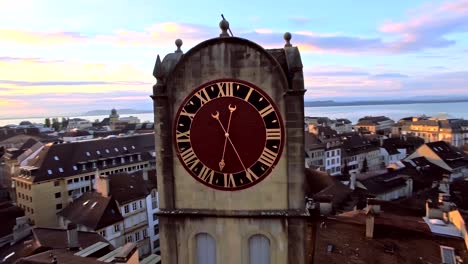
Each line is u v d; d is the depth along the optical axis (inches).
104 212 2807.6
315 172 3277.6
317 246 1320.1
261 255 761.0
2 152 5999.0
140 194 3147.1
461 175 4306.1
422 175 3843.5
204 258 778.8
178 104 749.9
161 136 758.5
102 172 4429.1
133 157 4923.7
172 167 764.6
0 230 2461.9
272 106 722.8
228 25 732.0
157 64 755.4
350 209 2544.3
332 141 5871.1
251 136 734.5
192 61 735.1
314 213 1542.8
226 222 757.3
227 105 735.7
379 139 6806.1
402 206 1895.9
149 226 3218.5
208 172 754.2
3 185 5172.2
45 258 1264.8
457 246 1350.9
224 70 729.0
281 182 737.0
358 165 5949.8
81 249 1656.0
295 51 744.3
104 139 4852.4
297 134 719.1
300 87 708.0
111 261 1245.1
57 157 4163.4
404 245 1339.8
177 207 773.3
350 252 1291.8
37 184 3821.4
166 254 780.0
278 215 733.9
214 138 745.0
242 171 743.1
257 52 716.0
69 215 2960.1
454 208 1588.3
